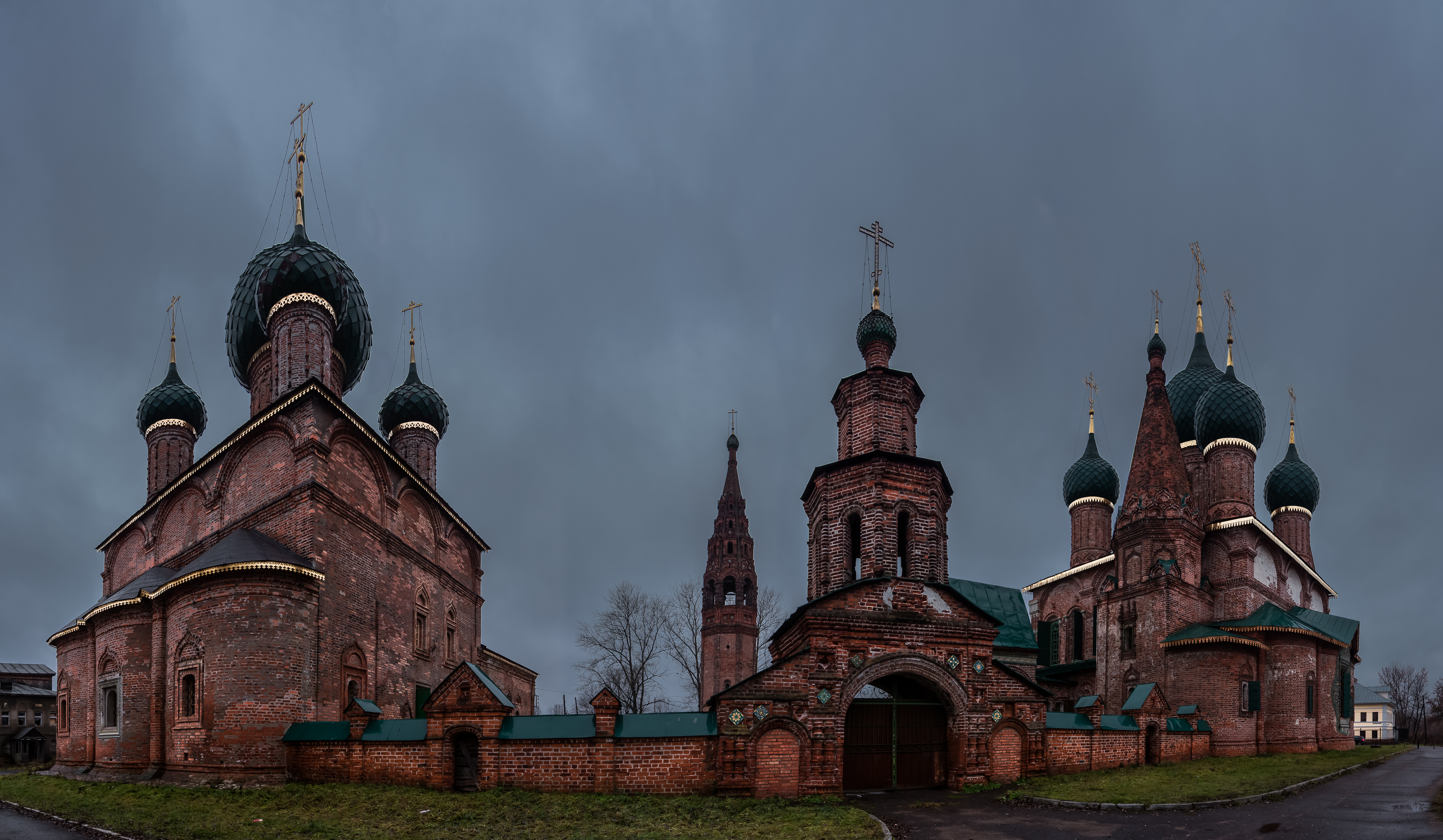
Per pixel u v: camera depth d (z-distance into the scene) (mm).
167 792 23016
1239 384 46344
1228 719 35406
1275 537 43719
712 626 75750
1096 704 27734
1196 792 21906
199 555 32656
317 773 24016
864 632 23516
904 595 24250
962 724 24031
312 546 27547
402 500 36000
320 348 35406
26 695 70500
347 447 30953
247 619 25109
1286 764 30031
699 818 18516
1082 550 54156
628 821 18109
